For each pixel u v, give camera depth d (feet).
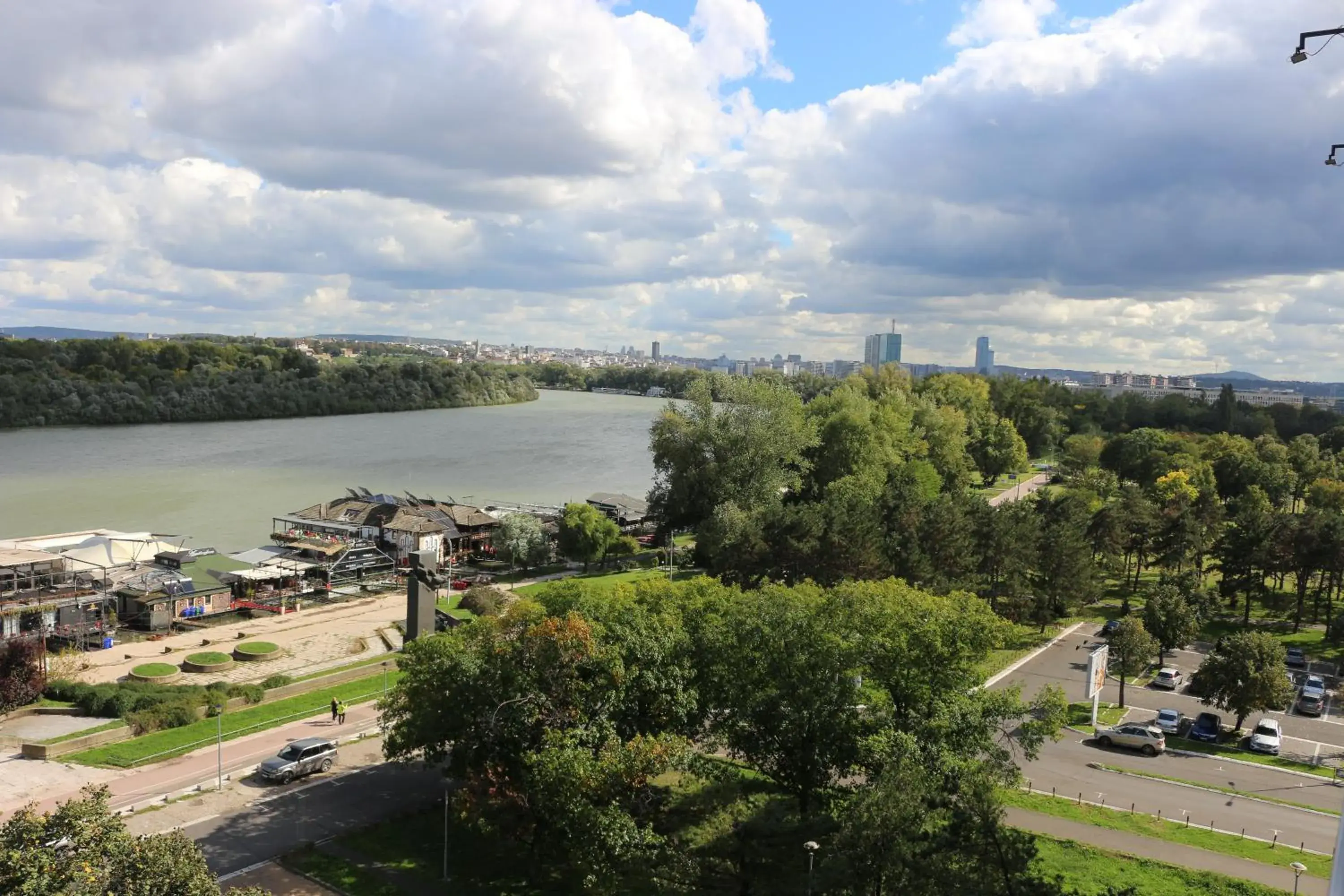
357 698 244.42
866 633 171.32
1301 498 555.69
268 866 150.10
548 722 152.87
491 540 488.44
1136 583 387.75
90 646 308.81
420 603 254.88
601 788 133.28
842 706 160.86
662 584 217.36
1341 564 301.43
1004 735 158.51
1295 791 187.32
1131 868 148.66
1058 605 335.67
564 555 459.32
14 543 378.12
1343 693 259.80
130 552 393.09
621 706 157.99
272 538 461.78
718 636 174.50
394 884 146.00
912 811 121.49
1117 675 268.00
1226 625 331.36
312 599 395.96
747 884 139.23
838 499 345.10
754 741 165.68
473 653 163.02
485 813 150.10
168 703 228.02
